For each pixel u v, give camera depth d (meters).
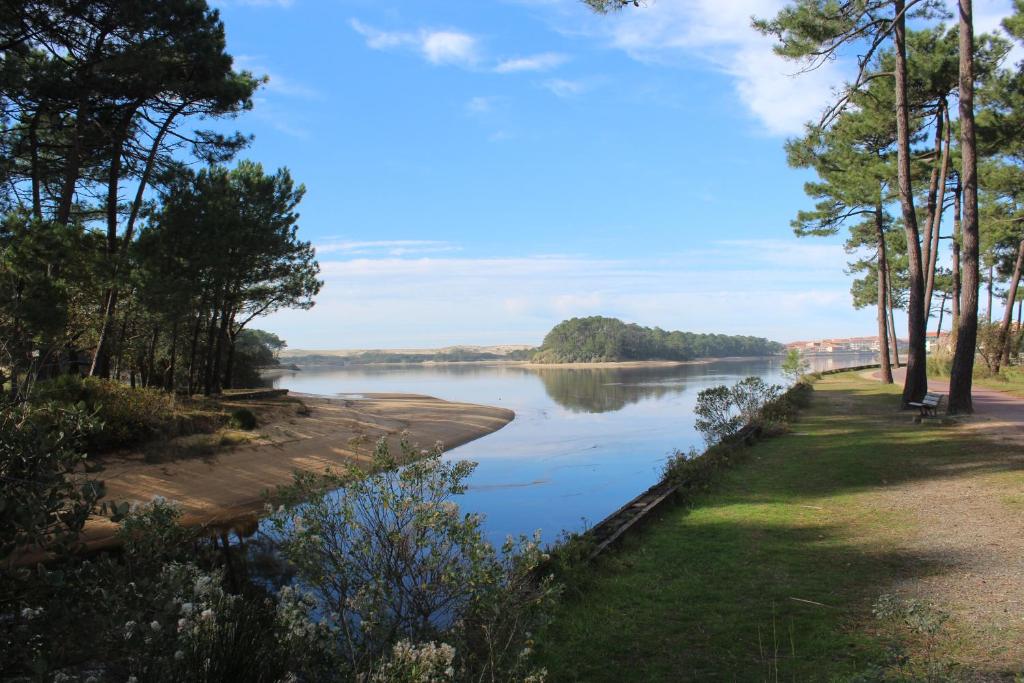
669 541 7.31
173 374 26.67
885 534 7.04
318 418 25.22
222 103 20.44
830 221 31.77
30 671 2.49
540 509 13.03
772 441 14.83
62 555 2.72
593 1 12.32
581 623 5.07
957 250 30.62
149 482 14.45
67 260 14.76
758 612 5.15
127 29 17.72
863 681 3.63
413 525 3.96
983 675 3.85
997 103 22.77
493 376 115.81
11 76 15.81
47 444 2.72
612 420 33.19
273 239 27.16
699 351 197.50
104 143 19.59
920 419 16.00
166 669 2.86
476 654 3.70
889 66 23.14
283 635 3.37
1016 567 5.77
